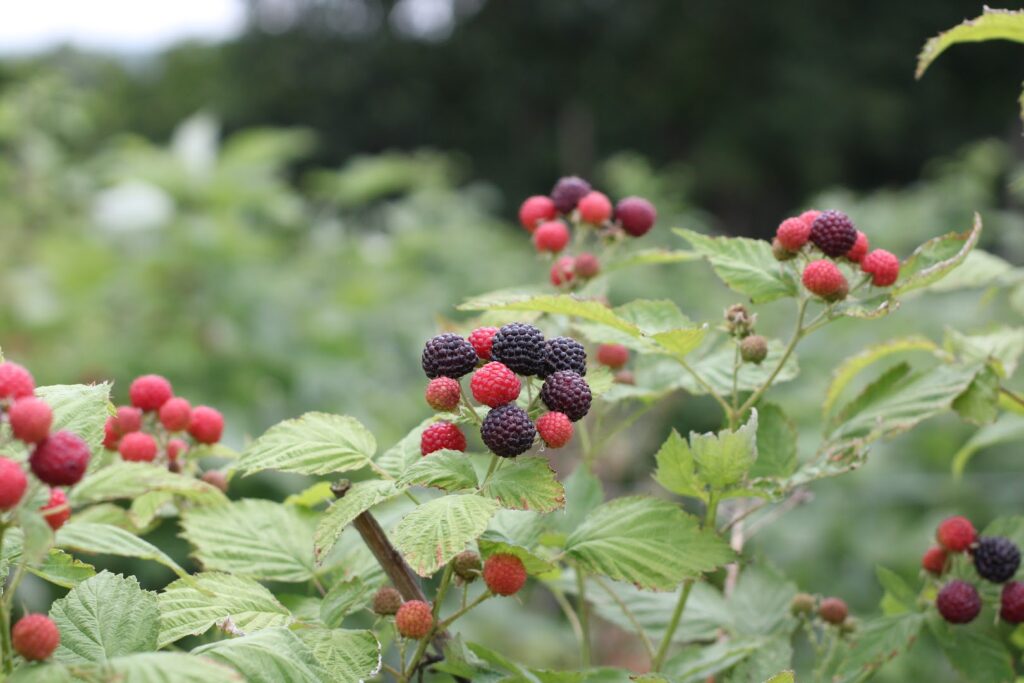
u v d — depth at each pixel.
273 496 4.75
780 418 2.04
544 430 1.45
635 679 1.53
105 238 6.39
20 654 1.22
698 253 2.18
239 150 6.63
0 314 5.84
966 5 21.81
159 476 1.48
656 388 2.16
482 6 25.89
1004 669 1.94
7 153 7.83
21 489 1.13
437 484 1.41
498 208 21.75
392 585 1.77
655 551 1.65
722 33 22.03
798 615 2.15
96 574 1.47
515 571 1.50
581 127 23.45
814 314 6.89
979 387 1.94
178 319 5.94
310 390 5.77
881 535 5.39
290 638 1.40
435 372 1.53
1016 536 2.06
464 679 1.64
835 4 21.98
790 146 20.72
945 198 8.20
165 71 27.72
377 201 14.25
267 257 6.66
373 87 26.77
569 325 2.21
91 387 1.50
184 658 1.23
